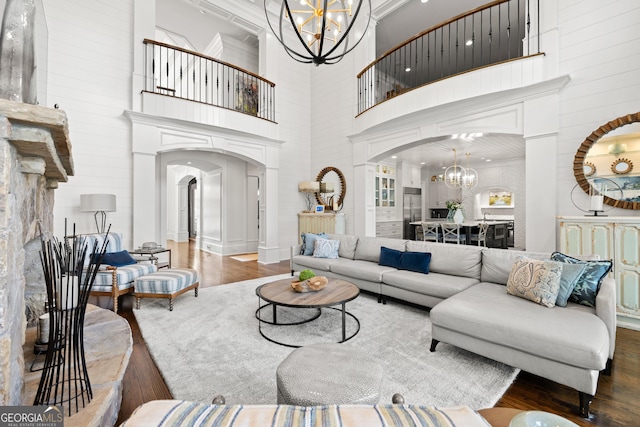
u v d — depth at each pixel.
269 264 6.26
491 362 2.19
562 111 3.49
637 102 3.06
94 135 4.45
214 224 8.05
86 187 4.38
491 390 1.85
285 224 6.85
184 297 3.82
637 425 1.56
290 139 6.88
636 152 3.05
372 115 5.46
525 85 3.61
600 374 2.02
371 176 5.96
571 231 3.12
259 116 6.47
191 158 6.89
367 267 3.78
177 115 5.05
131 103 4.75
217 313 3.23
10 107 0.87
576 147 3.40
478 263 3.17
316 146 7.06
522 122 3.74
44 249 1.16
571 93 3.44
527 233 3.69
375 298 3.79
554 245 3.49
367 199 5.89
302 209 7.13
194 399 1.78
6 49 1.02
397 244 3.98
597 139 3.25
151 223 4.82
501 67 3.85
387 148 5.36
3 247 0.88
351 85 6.20
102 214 4.42
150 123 4.82
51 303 1.14
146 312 3.26
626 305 2.81
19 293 1.10
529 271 2.37
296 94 6.98
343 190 6.38
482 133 4.11
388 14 5.74
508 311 2.08
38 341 1.54
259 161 6.27
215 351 2.36
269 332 2.73
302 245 4.95
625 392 1.83
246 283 4.56
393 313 3.23
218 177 7.83
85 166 4.38
